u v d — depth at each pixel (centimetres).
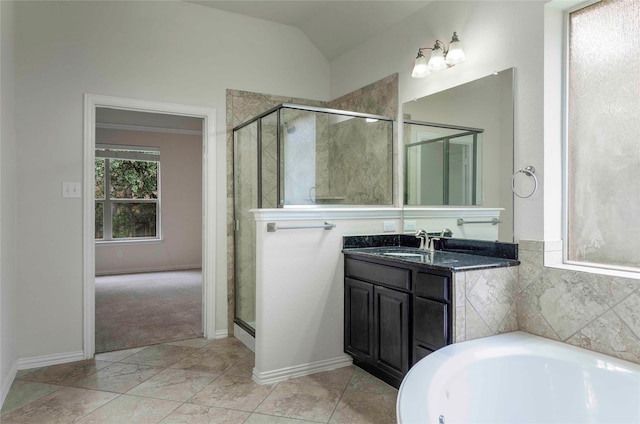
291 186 296
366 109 359
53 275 290
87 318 300
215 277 350
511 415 178
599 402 169
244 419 214
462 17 266
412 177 308
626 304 179
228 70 358
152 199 722
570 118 218
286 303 267
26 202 281
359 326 273
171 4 334
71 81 297
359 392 246
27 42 282
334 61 402
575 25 216
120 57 314
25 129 281
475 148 256
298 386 254
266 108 375
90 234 301
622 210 196
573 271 200
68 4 296
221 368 283
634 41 191
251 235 324
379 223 310
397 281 239
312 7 348
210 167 349
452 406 157
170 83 333
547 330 212
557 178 220
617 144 198
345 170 315
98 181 680
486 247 247
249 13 360
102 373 273
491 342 200
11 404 229
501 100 239
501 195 239
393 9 312
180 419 213
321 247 281
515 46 232
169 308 447
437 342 210
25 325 281
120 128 677
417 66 282
